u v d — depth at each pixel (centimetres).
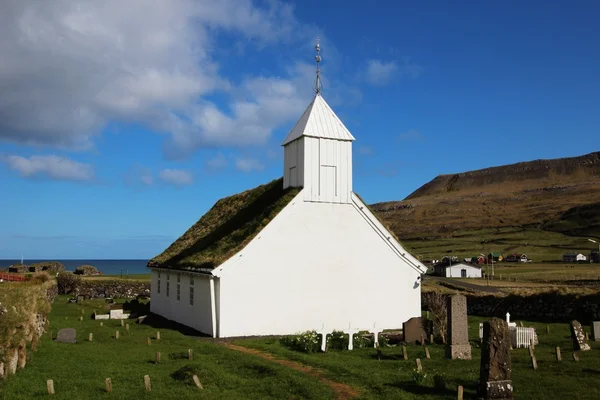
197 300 2975
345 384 1608
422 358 2002
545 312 3322
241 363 1900
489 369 1377
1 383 1499
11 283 2838
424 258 16525
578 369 1684
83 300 5006
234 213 3603
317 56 3198
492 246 18588
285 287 2797
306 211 2883
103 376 1722
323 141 2969
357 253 2972
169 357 2092
